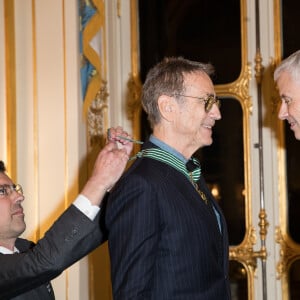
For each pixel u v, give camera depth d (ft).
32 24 14.03
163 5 16.16
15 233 8.55
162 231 6.98
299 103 7.77
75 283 13.65
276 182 15.08
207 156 15.55
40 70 13.98
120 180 7.18
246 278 15.12
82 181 13.85
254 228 15.14
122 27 16.20
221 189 15.42
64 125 13.84
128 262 6.72
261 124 15.21
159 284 6.88
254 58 15.39
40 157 13.83
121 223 6.86
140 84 16.10
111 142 7.77
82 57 14.26
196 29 15.90
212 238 7.18
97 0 14.71
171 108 7.38
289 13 15.30
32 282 7.60
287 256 14.92
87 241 7.70
